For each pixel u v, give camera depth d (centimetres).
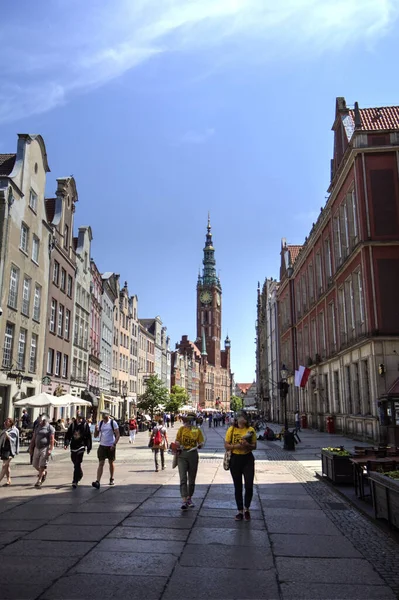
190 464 937
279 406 6481
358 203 2622
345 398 3075
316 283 4059
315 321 4097
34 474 1496
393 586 530
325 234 3703
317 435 3269
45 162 3238
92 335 4869
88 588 514
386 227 2556
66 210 3841
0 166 2938
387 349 2431
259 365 9788
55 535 722
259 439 2975
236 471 845
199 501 993
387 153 2625
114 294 6006
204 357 17625
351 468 1173
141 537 713
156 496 1055
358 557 632
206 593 505
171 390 9644
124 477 1384
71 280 3975
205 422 9131
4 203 2638
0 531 747
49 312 3369
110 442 1213
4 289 2598
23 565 585
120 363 6444
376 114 3038
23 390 2867
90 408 4641
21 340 2902
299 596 500
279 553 645
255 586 526
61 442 2548
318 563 606
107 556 621
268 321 7875
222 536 725
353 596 501
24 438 2469
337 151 3288
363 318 2641
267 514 882
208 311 19000
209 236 19588
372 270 2525
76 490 1148
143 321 9138
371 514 852
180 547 665
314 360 4069
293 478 1359
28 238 2964
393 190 2592
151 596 495
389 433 1912
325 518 855
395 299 2484
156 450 1539
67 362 3853
